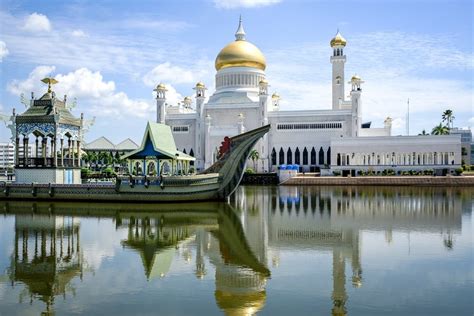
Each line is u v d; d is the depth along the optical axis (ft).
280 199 183.32
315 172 378.12
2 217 124.26
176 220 117.70
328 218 120.88
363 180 283.18
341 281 58.13
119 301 51.01
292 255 73.97
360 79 375.04
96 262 69.51
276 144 391.86
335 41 412.57
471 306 48.85
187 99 470.39
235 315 46.19
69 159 189.47
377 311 47.39
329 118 382.42
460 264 66.95
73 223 112.37
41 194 169.27
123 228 103.81
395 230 99.19
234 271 63.52
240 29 433.07
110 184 168.25
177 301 50.90
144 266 66.74
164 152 158.40
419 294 52.85
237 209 144.46
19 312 47.70
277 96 438.81
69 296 52.90
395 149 338.13
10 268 65.87
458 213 131.03
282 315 46.26
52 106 177.37
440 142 330.54
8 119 180.14
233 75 416.05
